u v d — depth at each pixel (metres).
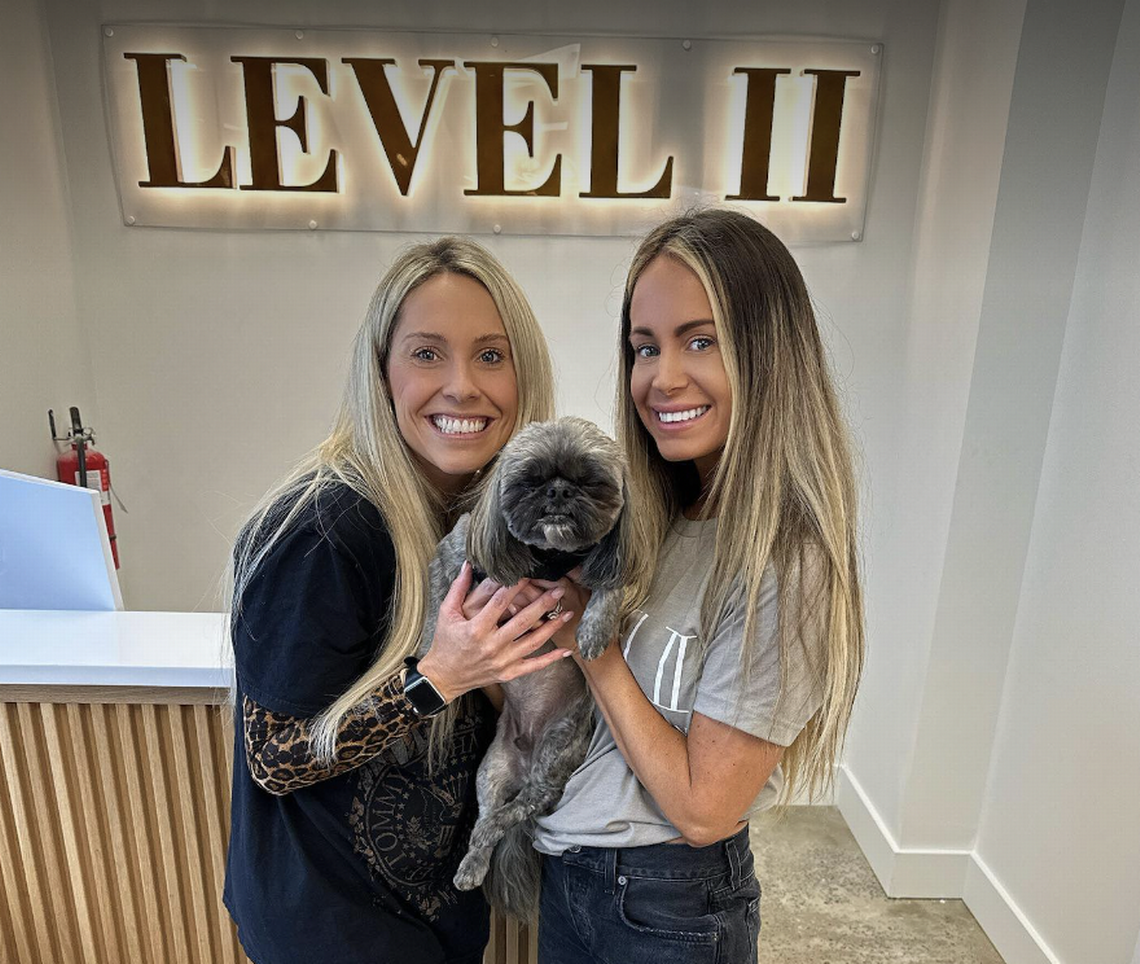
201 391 2.63
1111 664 1.78
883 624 2.52
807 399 1.03
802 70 2.34
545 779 1.19
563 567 1.04
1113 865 1.76
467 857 1.18
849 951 2.21
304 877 1.12
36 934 1.68
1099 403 1.83
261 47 2.32
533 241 2.49
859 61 2.33
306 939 1.12
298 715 1.05
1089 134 1.85
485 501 1.04
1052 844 1.98
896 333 2.53
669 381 1.03
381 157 2.41
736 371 1.01
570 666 1.23
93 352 2.59
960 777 2.31
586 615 1.01
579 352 2.59
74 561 1.62
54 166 2.38
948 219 2.18
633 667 1.09
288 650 1.05
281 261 2.51
